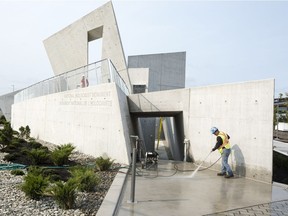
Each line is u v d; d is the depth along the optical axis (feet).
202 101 40.83
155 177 32.14
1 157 41.14
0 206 20.15
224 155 33.27
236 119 34.81
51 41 97.04
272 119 30.42
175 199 23.35
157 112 50.26
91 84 48.65
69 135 53.88
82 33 82.84
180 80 141.79
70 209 20.38
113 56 75.66
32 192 22.31
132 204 21.68
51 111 63.10
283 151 65.31
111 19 75.05
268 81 30.99
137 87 118.93
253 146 32.37
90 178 25.27
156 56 137.18
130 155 40.40
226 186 28.45
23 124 89.20
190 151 43.50
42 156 37.47
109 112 42.01
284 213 20.30
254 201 23.25
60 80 60.59
